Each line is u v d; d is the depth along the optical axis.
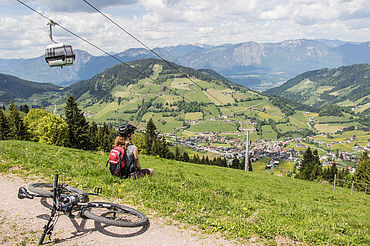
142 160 29.75
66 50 14.61
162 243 6.58
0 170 10.78
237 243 6.95
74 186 9.61
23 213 7.39
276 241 7.31
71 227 6.91
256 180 29.81
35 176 10.54
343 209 18.86
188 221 7.84
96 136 95.00
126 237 6.70
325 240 7.82
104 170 12.47
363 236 8.84
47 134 64.00
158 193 9.83
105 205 7.24
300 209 13.07
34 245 6.05
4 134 73.62
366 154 79.19
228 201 10.62
